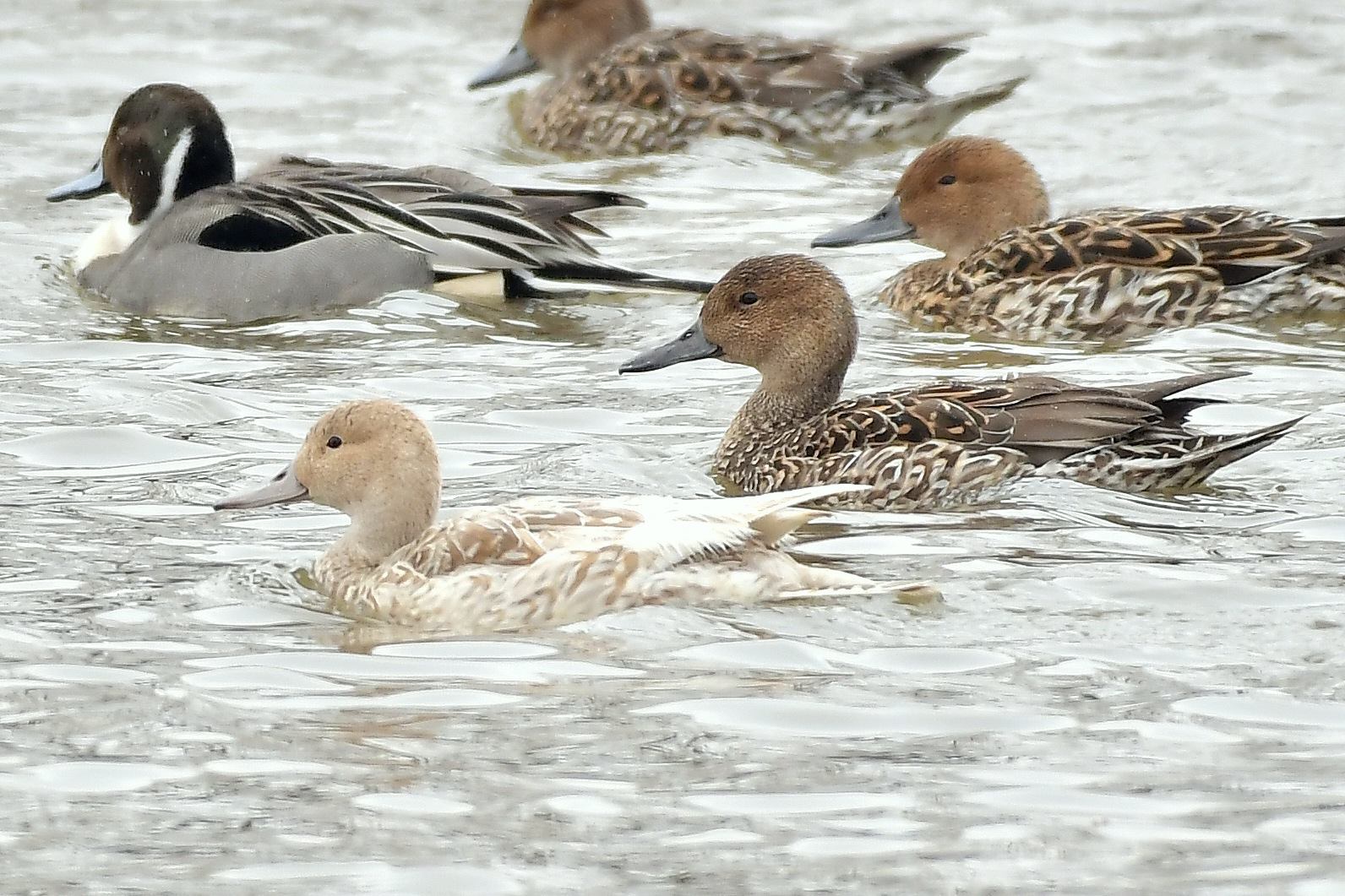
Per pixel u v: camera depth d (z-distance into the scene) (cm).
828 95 2500
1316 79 2602
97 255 2020
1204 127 2453
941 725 1034
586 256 1988
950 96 2494
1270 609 1185
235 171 2228
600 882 881
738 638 1152
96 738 1020
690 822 934
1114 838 916
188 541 1329
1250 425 1566
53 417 1582
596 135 2498
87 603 1211
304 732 1029
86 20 2806
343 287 1955
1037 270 1902
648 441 1570
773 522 1234
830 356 1576
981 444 1445
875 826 930
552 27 2641
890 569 1271
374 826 930
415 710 1057
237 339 1850
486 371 1744
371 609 1223
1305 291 1886
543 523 1234
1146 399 1453
